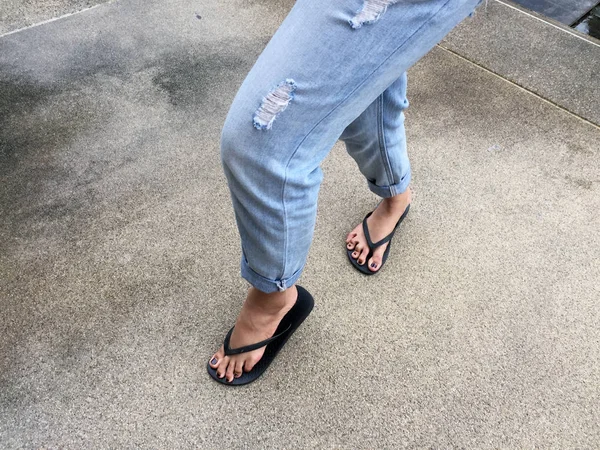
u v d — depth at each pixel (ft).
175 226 4.85
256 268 3.02
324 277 4.53
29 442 3.50
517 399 3.84
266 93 2.25
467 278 4.57
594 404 3.82
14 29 6.95
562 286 4.52
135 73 6.41
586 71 6.50
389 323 4.24
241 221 2.76
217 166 5.42
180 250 4.66
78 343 4.00
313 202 2.72
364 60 2.21
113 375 3.84
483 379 3.93
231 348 3.75
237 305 4.31
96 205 4.98
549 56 6.73
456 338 4.17
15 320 4.11
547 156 5.63
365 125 3.56
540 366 4.01
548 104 6.18
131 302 4.27
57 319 4.13
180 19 7.30
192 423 3.63
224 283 4.45
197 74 6.44
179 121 5.86
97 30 7.02
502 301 4.41
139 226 4.83
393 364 4.00
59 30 6.98
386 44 2.19
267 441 3.57
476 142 5.76
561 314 4.34
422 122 5.96
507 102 6.22
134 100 6.06
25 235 4.69
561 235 4.91
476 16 7.33
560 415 3.76
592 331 4.24
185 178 5.28
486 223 5.00
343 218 5.02
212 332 4.13
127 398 3.73
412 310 4.33
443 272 4.61
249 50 6.83
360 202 5.17
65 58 6.56
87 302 4.25
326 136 2.48
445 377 3.94
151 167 5.36
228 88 6.28
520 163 5.55
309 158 2.50
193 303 4.30
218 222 4.91
